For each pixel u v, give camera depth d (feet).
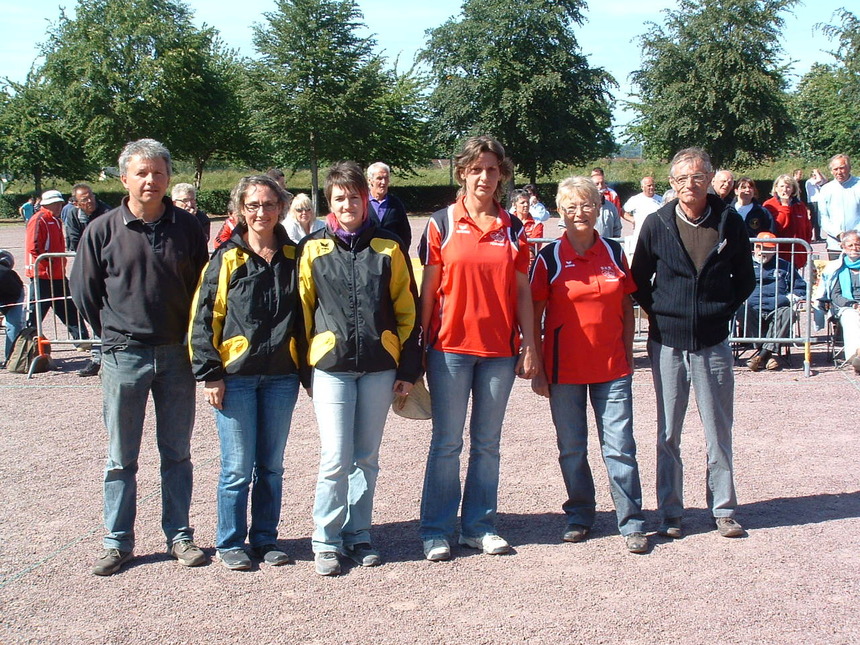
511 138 155.63
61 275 30.53
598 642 10.98
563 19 154.10
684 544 14.05
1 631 11.52
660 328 14.06
